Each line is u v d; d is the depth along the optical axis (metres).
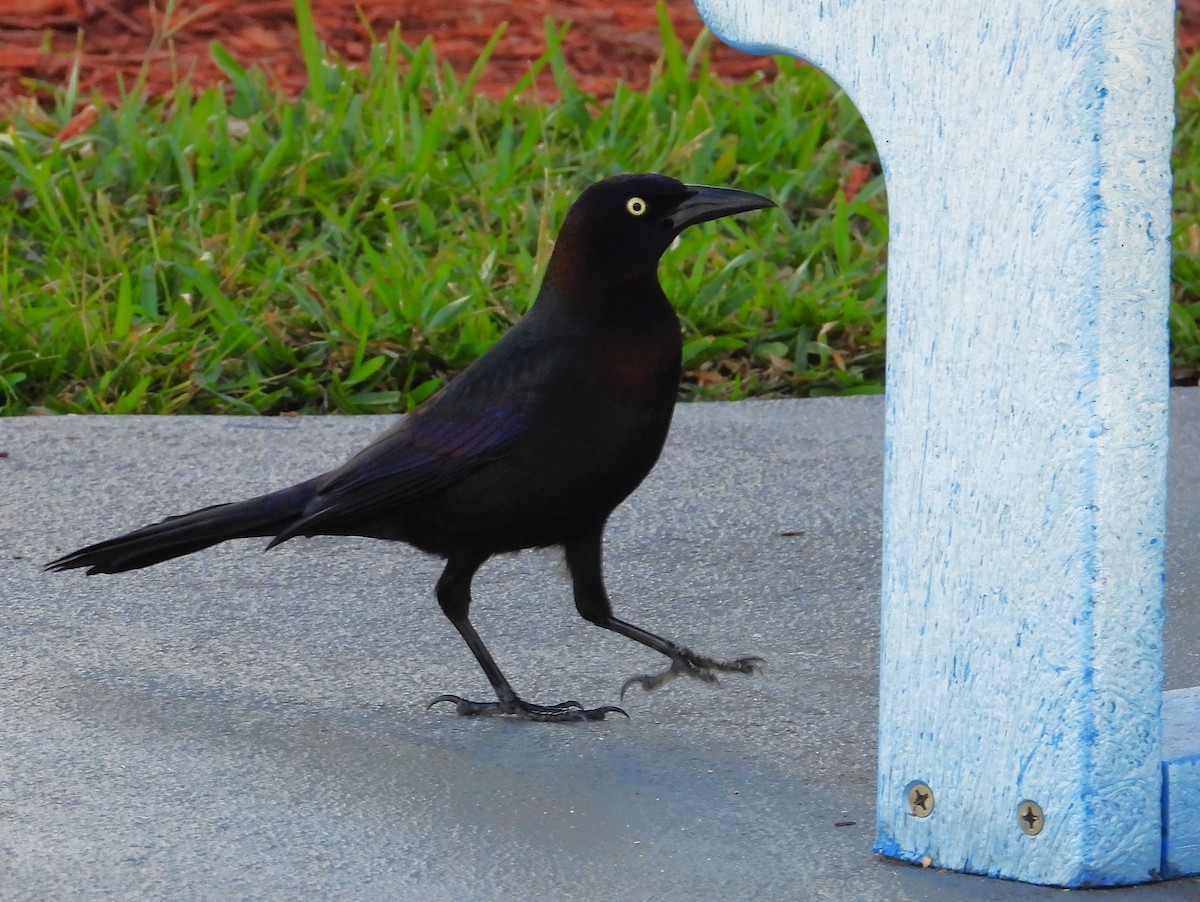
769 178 19.08
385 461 8.88
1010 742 6.52
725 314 16.19
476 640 8.97
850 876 6.75
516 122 20.23
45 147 18.56
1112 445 6.17
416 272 16.38
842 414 14.45
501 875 6.80
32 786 7.65
